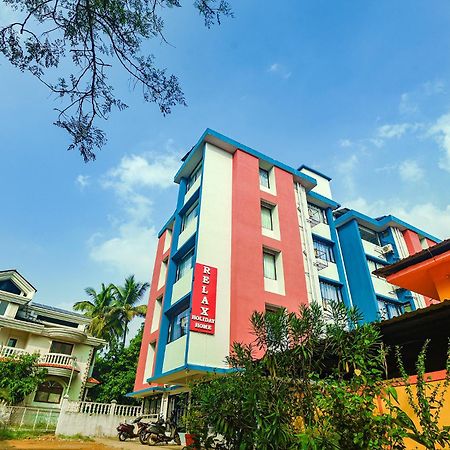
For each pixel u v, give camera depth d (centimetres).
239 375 518
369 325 487
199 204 1545
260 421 433
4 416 1680
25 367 1862
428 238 2423
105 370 3095
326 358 541
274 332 508
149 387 1720
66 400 1545
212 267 1405
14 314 2302
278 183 1866
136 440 1426
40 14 439
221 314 1322
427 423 390
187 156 1953
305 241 1784
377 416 412
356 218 2216
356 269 2030
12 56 439
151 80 504
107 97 490
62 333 2259
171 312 1561
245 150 1847
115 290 3481
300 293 1539
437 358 609
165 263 2120
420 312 496
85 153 498
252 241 1548
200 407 589
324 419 431
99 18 455
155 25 479
